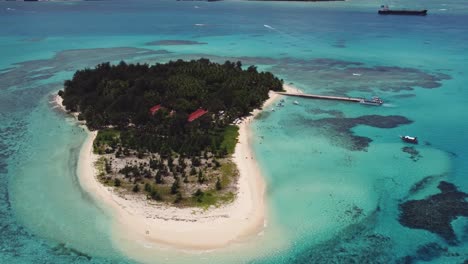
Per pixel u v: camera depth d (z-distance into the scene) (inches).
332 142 3481.8
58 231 2314.2
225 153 3186.5
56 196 2652.6
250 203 2551.7
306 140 3523.6
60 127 3809.1
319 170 2999.5
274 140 3516.2
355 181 2847.0
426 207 2536.9
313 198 2640.3
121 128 3681.1
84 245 2202.3
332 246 2206.0
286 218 2427.4
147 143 3260.3
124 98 3912.4
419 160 3147.1
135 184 2721.5
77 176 2891.2
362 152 3287.4
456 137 3575.3
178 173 2842.0
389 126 3828.7
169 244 2196.1
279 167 3038.9
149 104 3964.1
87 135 3609.7
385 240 2247.8
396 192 2711.6
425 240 2240.4
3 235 2284.7
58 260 2100.1
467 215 2447.1
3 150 3341.5
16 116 4099.4
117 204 2517.2
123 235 2266.2
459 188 2751.0
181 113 3796.8
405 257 2122.3
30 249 2176.4
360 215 2464.3
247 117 4050.2
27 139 3555.6
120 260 2096.5
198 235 2257.6
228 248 2175.2
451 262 2080.5
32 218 2432.3
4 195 2682.1
